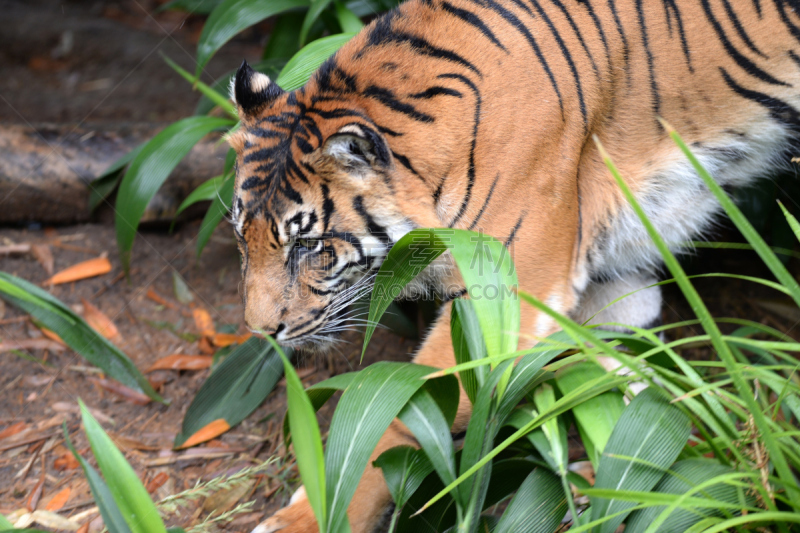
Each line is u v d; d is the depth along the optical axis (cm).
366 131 357
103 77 1033
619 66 421
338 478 308
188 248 692
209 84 983
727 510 290
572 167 410
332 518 300
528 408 358
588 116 414
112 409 523
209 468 472
